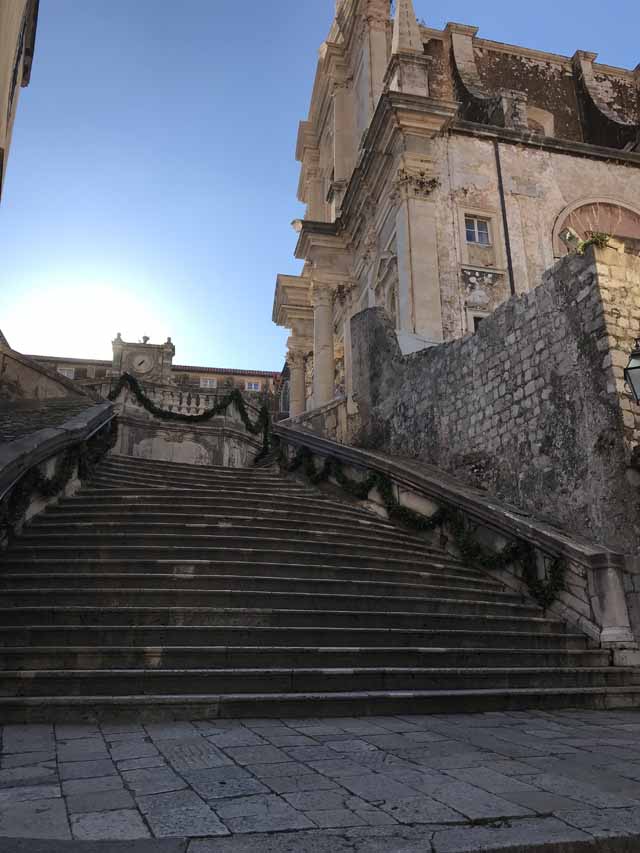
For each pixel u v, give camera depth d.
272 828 2.91
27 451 8.48
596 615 8.28
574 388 10.13
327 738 4.75
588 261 10.12
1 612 6.20
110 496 10.40
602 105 28.73
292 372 31.56
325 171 32.84
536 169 21.78
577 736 5.13
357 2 28.67
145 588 7.08
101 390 20.83
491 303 19.86
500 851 2.76
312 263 27.53
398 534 10.88
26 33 15.99
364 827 2.95
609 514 9.16
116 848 2.64
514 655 7.22
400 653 6.59
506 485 11.41
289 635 6.53
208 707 5.32
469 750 4.51
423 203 20.14
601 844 2.89
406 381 14.90
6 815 3.01
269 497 11.66
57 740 4.49
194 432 21.20
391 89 21.70
